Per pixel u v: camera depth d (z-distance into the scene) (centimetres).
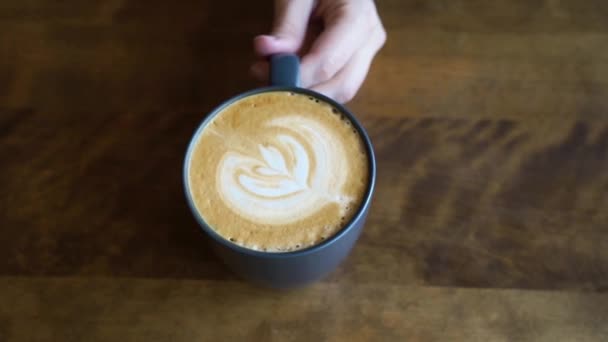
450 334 39
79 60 47
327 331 40
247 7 49
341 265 41
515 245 41
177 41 47
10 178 43
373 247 41
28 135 45
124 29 48
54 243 42
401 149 44
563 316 40
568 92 46
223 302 40
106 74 46
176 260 41
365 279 41
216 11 49
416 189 43
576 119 45
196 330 40
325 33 45
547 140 44
